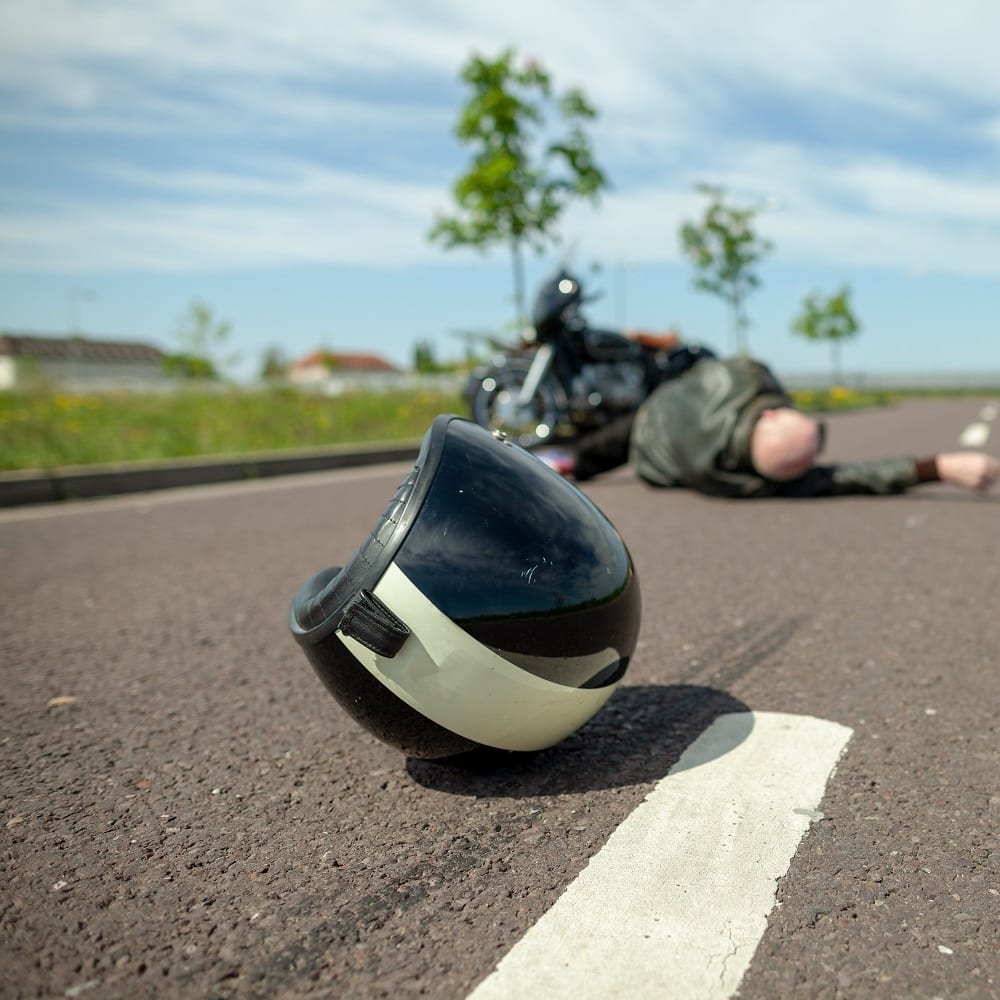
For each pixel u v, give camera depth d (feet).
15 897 5.35
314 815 6.33
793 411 20.01
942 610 11.28
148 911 5.17
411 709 6.16
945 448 36.68
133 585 14.15
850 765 6.83
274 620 11.85
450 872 5.49
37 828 6.24
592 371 23.89
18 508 23.93
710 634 10.50
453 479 6.13
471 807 6.36
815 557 14.65
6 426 36.65
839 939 4.70
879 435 46.29
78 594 13.62
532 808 6.30
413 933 4.88
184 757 7.43
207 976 4.57
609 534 6.69
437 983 4.45
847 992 4.30
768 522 18.03
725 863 5.48
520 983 4.42
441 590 5.87
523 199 49.57
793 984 4.36
